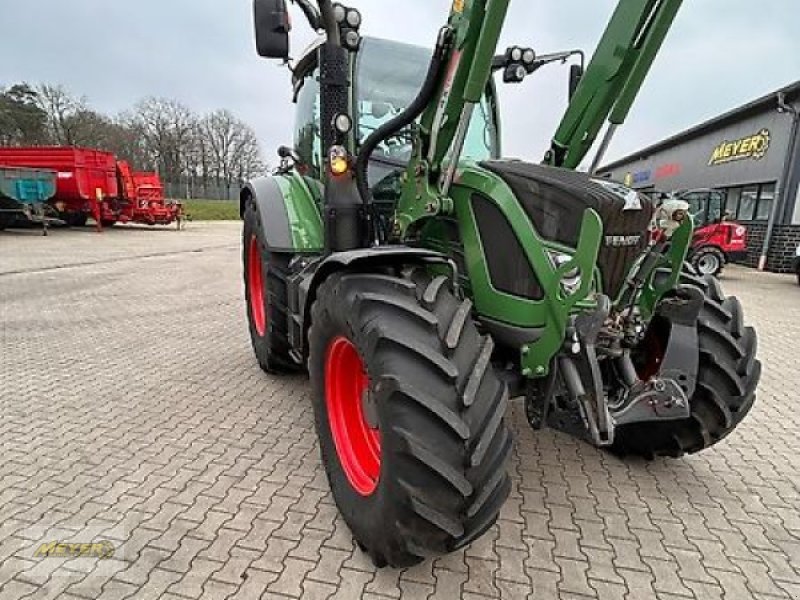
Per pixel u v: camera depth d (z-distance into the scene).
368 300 1.95
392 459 1.77
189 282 8.54
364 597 1.92
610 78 2.33
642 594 2.00
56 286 7.92
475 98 2.10
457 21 2.08
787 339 6.32
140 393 3.77
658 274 2.46
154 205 19.80
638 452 2.95
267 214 3.56
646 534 2.35
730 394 2.53
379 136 2.60
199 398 3.69
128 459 2.85
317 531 2.28
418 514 1.74
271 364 3.94
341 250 2.77
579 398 2.05
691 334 2.49
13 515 2.35
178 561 2.08
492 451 1.79
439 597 1.93
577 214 2.07
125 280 8.59
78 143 50.41
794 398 4.17
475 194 2.27
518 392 2.28
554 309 2.05
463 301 1.99
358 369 2.30
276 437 3.12
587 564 2.14
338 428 2.34
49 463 2.80
